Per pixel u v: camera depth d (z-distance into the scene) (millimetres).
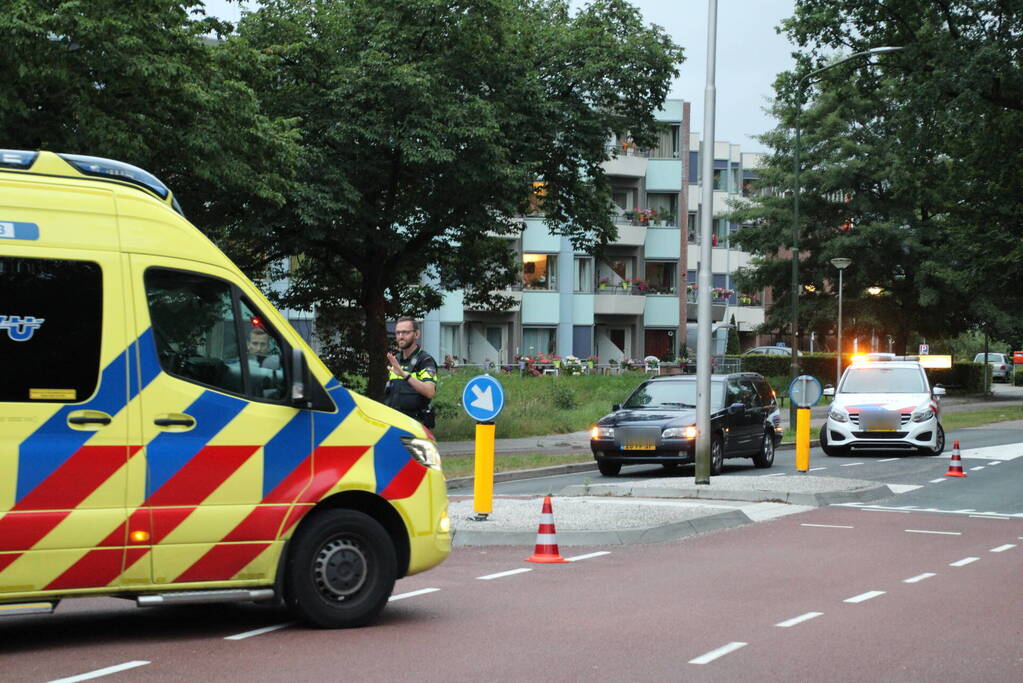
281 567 7660
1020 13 27141
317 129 27047
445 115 26906
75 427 7090
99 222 7340
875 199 57406
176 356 7445
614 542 12164
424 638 7609
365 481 7934
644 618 8344
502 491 18328
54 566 6992
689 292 72812
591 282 66500
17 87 17859
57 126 18438
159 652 7148
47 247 7160
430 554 8219
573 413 35094
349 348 34906
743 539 12633
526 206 32250
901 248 56938
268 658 6992
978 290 43812
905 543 12453
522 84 29656
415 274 35906
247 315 7711
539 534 11031
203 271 7594
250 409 7609
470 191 28578
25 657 7000
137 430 7254
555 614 8469
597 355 67875
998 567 10914
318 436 7820
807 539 12672
